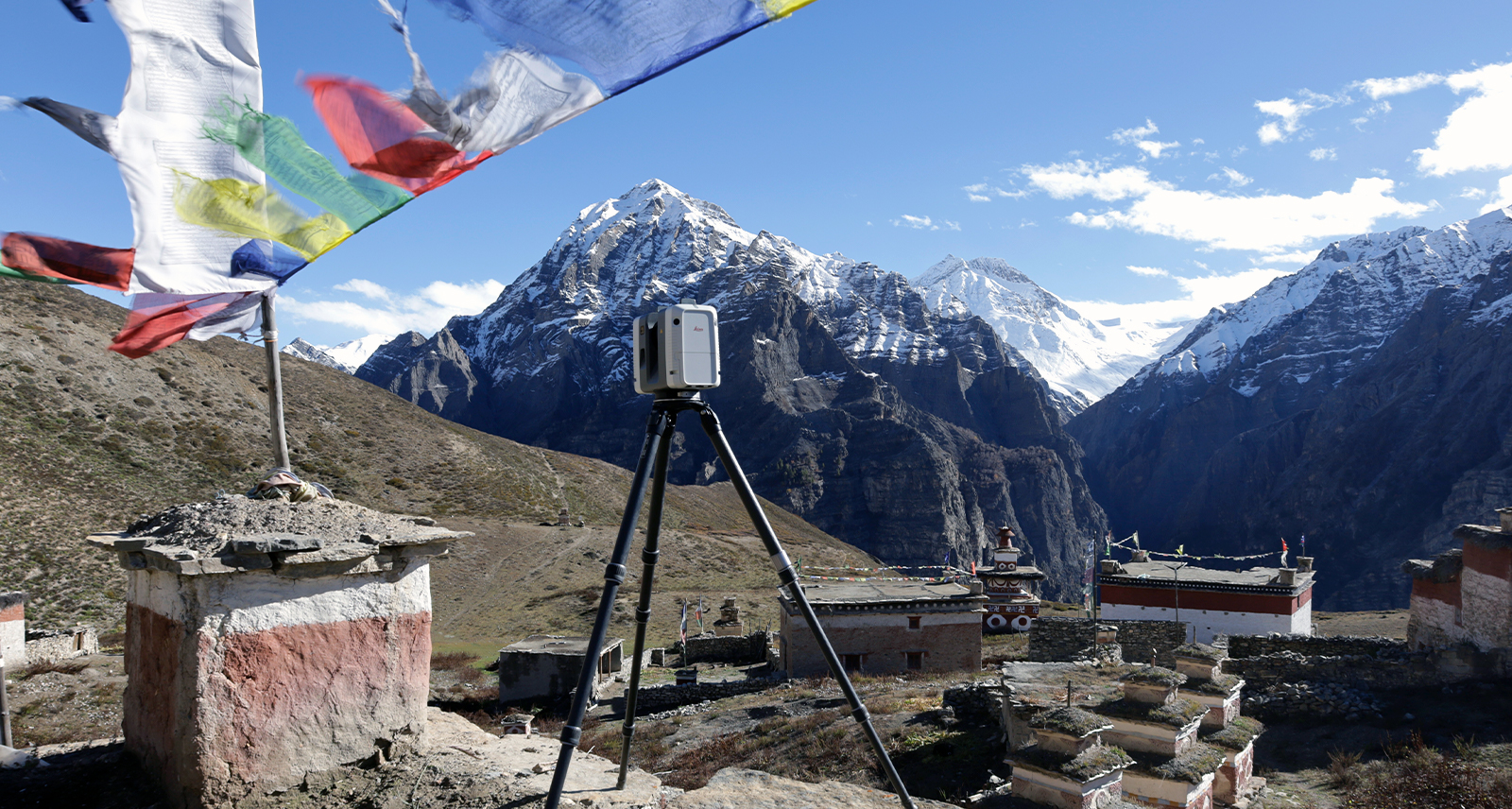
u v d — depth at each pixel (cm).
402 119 354
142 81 376
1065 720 1052
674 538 8612
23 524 4462
